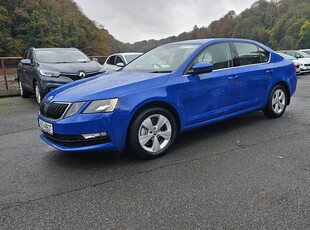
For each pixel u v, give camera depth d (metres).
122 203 2.82
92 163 3.83
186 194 2.95
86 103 3.54
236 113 4.97
